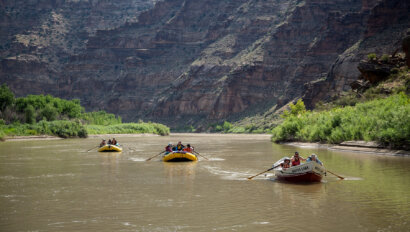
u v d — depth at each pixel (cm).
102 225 1391
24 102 11925
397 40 11388
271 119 15912
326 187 2078
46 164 3378
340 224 1365
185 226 1371
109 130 12988
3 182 2339
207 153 4556
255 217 1473
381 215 1471
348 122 4984
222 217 1480
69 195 1920
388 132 3806
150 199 1811
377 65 7469
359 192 1911
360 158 3475
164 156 3669
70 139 9562
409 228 1309
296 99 15425
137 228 1355
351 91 8206
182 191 2008
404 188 1984
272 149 5141
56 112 12250
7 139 8381
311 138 5731
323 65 17212
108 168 3058
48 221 1446
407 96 5200
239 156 4081
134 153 4694
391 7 12312
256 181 2331
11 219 1476
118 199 1816
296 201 1736
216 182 2297
